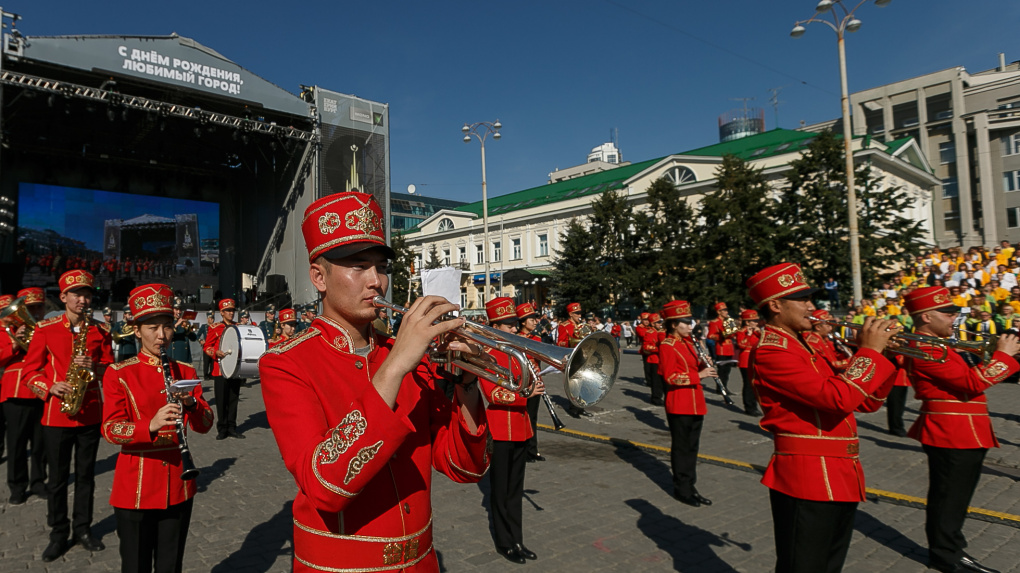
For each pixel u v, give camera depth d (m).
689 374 6.00
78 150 23.81
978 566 4.36
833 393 3.00
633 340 30.05
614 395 13.63
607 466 7.46
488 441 2.01
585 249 32.09
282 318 10.50
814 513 3.10
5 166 23.44
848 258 22.78
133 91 19.97
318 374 1.79
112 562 4.67
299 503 1.80
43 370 5.07
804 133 38.56
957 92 46.19
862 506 5.88
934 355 4.40
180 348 10.03
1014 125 44.00
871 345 3.10
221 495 6.41
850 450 3.16
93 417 5.00
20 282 21.39
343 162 22.48
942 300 4.61
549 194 48.91
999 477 6.76
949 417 4.36
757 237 25.14
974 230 45.25
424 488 1.88
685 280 27.52
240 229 28.20
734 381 15.76
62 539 4.79
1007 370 4.11
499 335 2.02
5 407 6.11
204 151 25.80
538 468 7.37
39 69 18.22
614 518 5.57
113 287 25.19
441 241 49.94
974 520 5.46
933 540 4.44
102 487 6.72
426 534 1.84
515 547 4.71
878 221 24.02
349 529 1.71
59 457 4.79
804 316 3.38
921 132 47.53
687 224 29.70
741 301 24.89
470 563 4.62
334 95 22.38
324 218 1.87
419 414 1.94
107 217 25.61
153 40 18.81
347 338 1.89
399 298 37.22
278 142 24.08
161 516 3.49
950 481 4.34
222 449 8.65
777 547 3.28
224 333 9.34
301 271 23.45
